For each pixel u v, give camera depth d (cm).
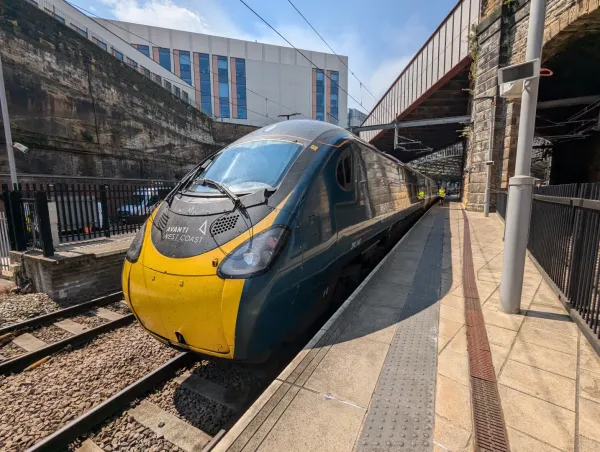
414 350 293
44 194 620
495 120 1381
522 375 254
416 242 806
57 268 603
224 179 378
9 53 1223
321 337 318
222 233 300
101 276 679
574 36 1051
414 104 2227
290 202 328
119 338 476
